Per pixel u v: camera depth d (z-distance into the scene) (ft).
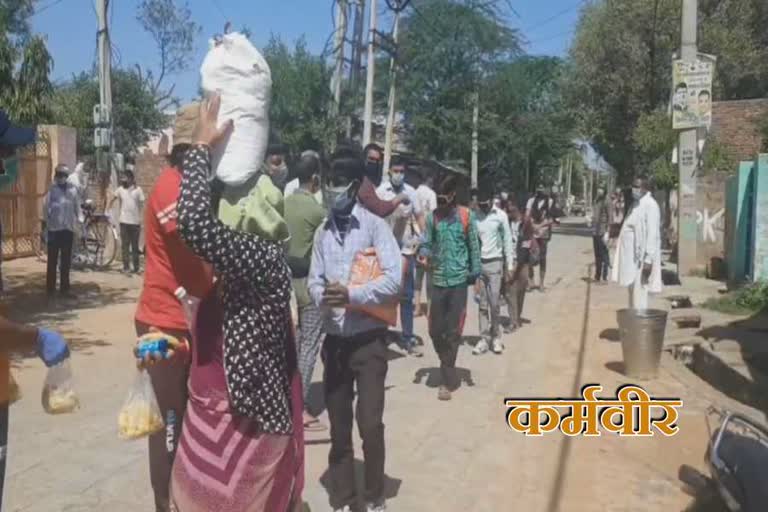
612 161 113.50
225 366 9.53
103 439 19.17
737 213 46.62
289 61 77.10
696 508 16.08
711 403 24.43
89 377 24.94
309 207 19.10
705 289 46.73
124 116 91.25
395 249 15.03
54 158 52.29
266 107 9.83
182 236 9.17
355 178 15.25
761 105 76.69
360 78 75.31
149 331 12.26
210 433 9.62
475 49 124.57
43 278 45.11
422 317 37.47
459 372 27.58
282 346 9.97
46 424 20.16
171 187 11.99
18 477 16.71
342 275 14.82
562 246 97.96
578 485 17.51
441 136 124.77
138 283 45.29
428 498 16.58
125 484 16.48
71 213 39.45
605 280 56.24
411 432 20.92
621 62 100.12
